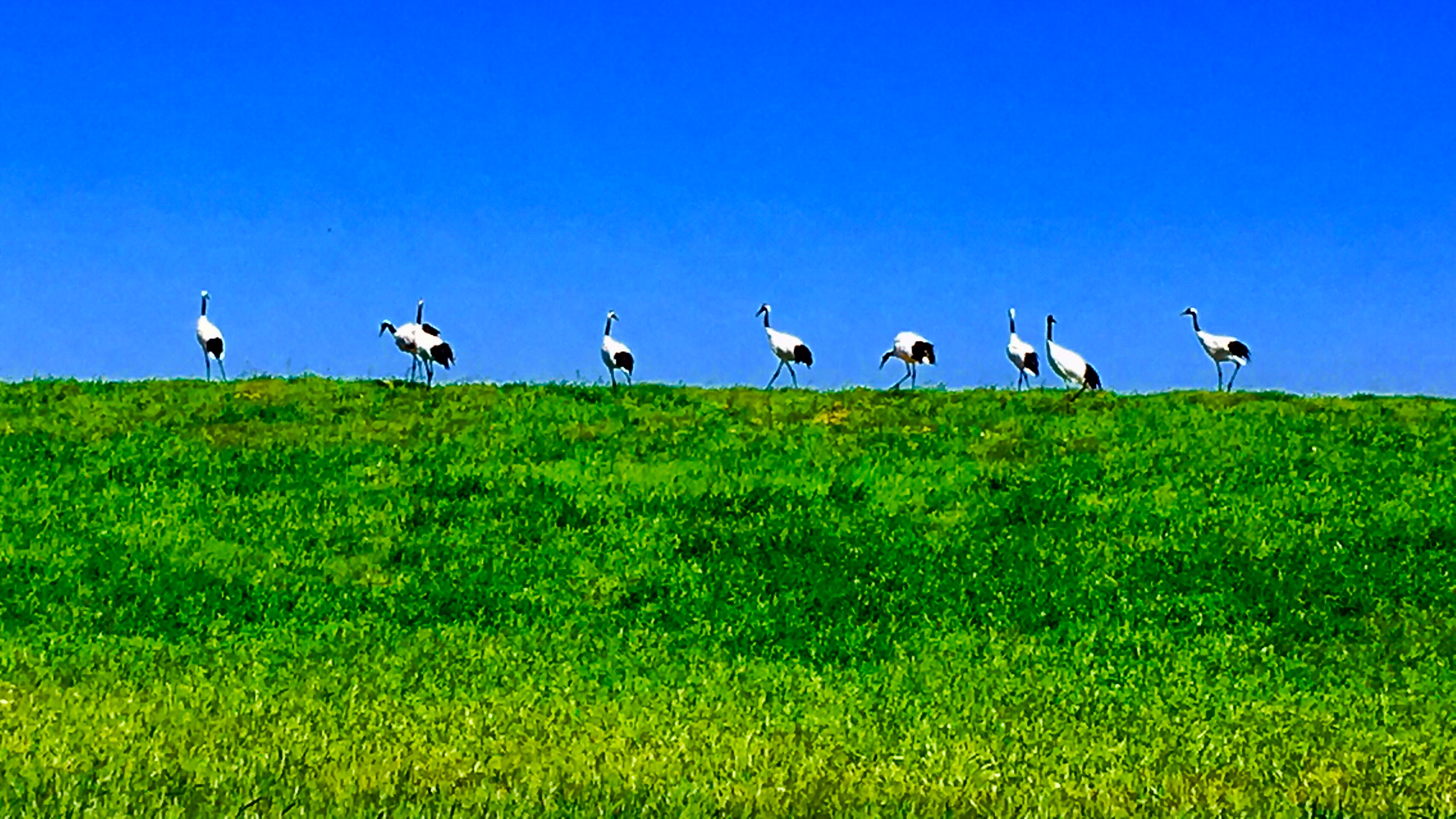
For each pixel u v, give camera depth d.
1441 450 23.97
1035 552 18.66
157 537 19.17
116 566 17.98
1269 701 13.66
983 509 20.53
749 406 28.16
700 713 12.66
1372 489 21.48
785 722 12.34
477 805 9.02
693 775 10.07
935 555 18.58
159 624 16.27
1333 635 15.98
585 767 10.23
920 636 16.03
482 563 18.39
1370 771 10.68
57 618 16.28
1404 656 15.29
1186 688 14.07
